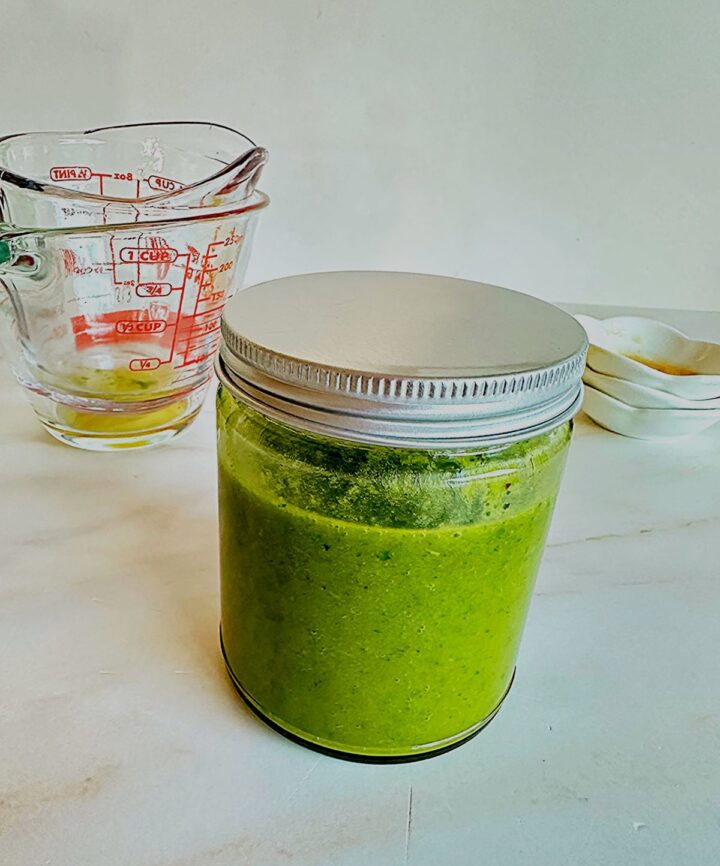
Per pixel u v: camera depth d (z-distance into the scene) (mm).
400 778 326
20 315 546
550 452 300
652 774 333
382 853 292
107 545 464
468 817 309
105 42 691
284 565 294
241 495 304
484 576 292
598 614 432
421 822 306
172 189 679
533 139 764
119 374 572
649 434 642
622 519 528
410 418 254
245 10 684
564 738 350
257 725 348
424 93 733
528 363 269
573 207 805
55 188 504
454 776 328
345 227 804
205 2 678
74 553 454
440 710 320
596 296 865
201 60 706
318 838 297
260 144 751
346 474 274
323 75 718
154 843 291
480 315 320
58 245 529
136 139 664
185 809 305
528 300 347
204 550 467
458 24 701
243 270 623
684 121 759
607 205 805
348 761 332
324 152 759
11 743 328
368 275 379
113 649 385
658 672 393
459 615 295
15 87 708
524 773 331
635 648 408
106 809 303
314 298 332
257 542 301
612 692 378
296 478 280
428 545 275
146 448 584
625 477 586
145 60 703
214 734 342
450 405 253
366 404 254
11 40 685
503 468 281
